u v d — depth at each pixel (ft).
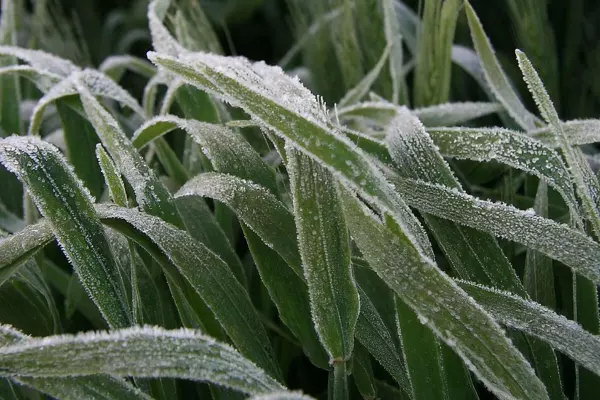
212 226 1.41
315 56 1.93
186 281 1.27
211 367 1.13
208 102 1.54
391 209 1.16
